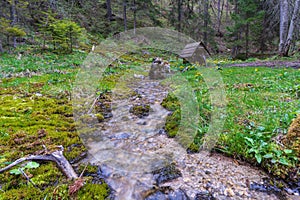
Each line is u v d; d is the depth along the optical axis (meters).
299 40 13.76
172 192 1.56
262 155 1.89
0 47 9.12
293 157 1.79
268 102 3.24
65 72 6.41
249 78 5.36
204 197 1.52
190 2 21.19
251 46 17.52
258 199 1.51
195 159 2.00
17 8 11.01
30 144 2.05
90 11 17.98
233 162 1.96
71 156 1.92
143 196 1.51
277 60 10.47
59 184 1.51
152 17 16.81
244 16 15.14
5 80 5.06
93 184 1.57
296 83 4.35
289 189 1.60
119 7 19.33
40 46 10.74
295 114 2.52
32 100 3.59
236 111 2.91
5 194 1.37
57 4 14.32
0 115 2.79
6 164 1.69
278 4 12.88
